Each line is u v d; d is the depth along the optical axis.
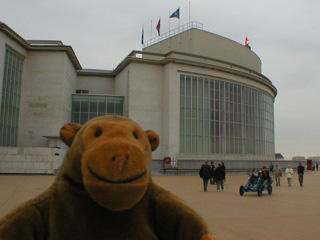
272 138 50.12
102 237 1.78
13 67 32.75
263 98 47.41
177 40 43.16
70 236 1.78
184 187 18.45
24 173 24.88
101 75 43.75
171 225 1.92
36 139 33.69
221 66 41.00
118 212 1.82
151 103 37.34
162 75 38.25
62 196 1.86
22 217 1.77
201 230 1.86
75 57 37.88
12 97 32.47
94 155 1.61
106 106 38.91
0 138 30.06
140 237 1.83
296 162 47.47
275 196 14.73
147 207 1.96
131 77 37.31
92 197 1.63
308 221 8.66
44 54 35.06
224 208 10.76
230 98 41.28
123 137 1.73
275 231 7.35
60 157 26.97
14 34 31.20
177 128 36.19
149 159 1.88
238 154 40.84
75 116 38.41
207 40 42.50
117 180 1.54
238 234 7.00
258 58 52.00
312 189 18.58
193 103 38.00
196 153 37.16
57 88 34.59
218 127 39.44
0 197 11.70
